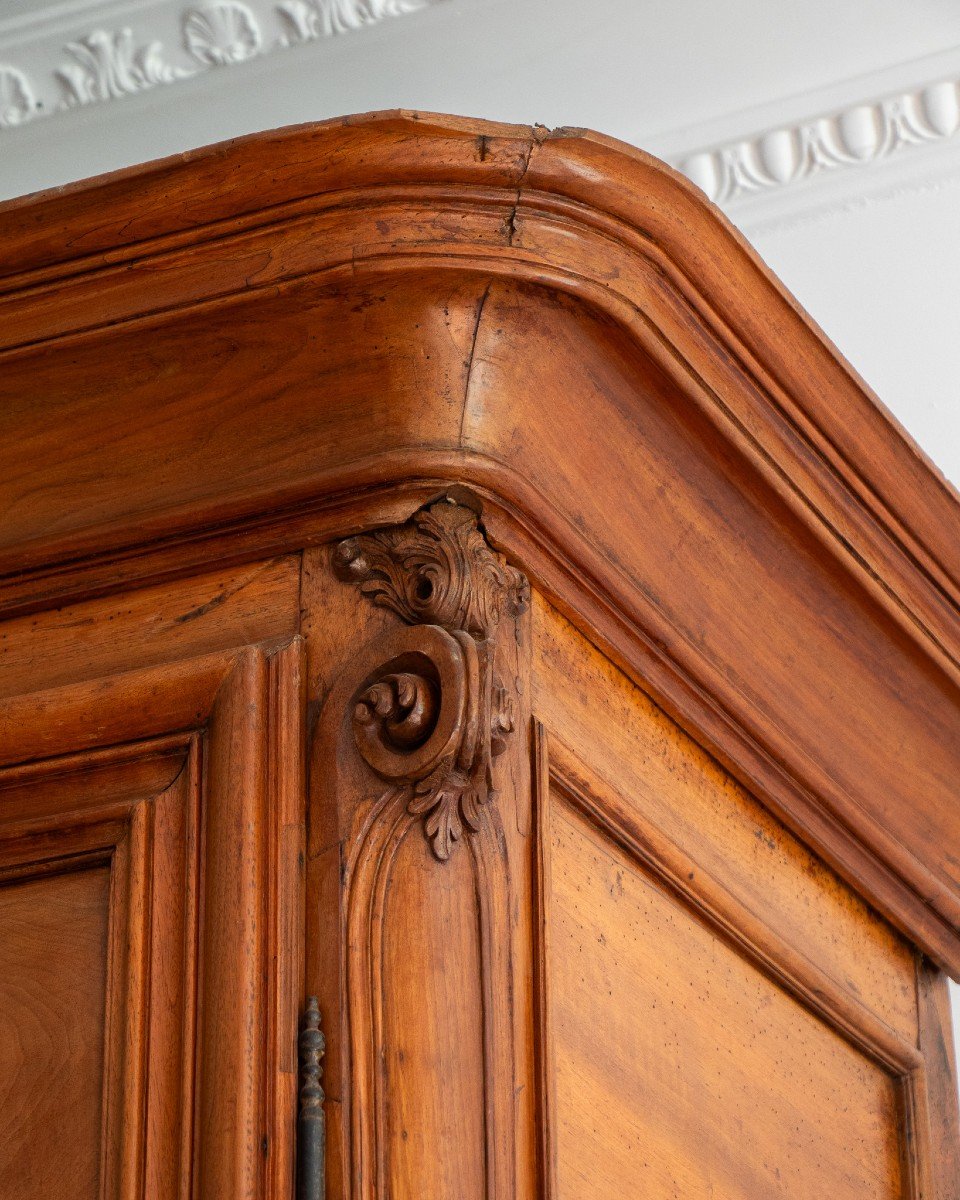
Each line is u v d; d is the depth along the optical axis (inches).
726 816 46.9
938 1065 54.3
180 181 37.7
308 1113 33.8
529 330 38.3
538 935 36.8
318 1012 34.6
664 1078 41.2
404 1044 34.5
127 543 39.8
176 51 76.5
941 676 52.0
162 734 38.1
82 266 38.7
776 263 75.9
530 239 37.6
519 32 74.3
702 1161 41.8
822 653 49.1
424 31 74.5
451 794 36.2
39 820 38.3
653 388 41.4
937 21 73.5
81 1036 36.4
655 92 76.1
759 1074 45.5
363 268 36.9
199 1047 35.0
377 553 38.1
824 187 76.2
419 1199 33.6
